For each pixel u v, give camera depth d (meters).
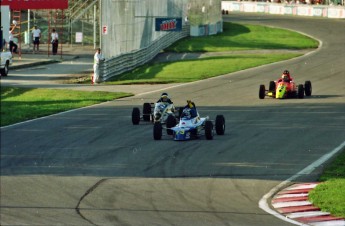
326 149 83.88
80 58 199.25
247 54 196.62
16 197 64.31
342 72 157.38
